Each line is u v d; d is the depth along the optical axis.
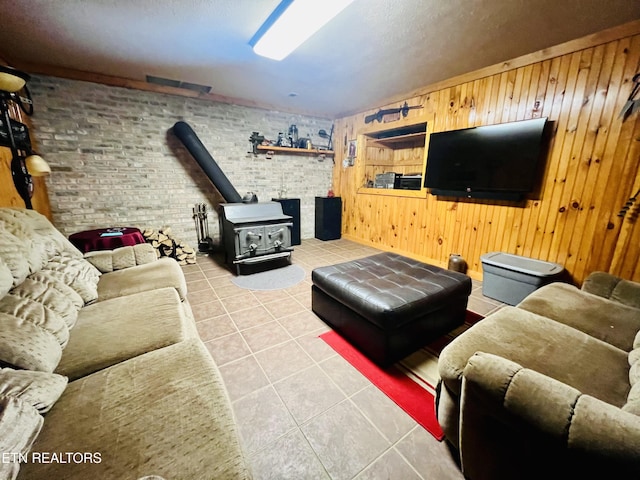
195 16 1.92
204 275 3.21
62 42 2.31
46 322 1.07
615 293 1.59
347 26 2.00
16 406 0.70
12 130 2.05
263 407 1.37
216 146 3.94
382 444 1.19
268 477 1.05
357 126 4.54
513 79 2.59
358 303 1.73
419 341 1.82
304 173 4.87
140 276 1.85
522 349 1.12
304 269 3.43
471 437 0.95
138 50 2.46
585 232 2.31
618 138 2.08
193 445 0.72
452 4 1.74
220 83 3.31
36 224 1.59
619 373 1.01
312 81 3.21
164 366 1.01
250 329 2.08
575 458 0.67
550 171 2.45
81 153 3.15
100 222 3.36
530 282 2.32
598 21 1.93
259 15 1.91
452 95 3.10
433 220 3.53
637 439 0.60
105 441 0.72
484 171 2.83
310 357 1.76
